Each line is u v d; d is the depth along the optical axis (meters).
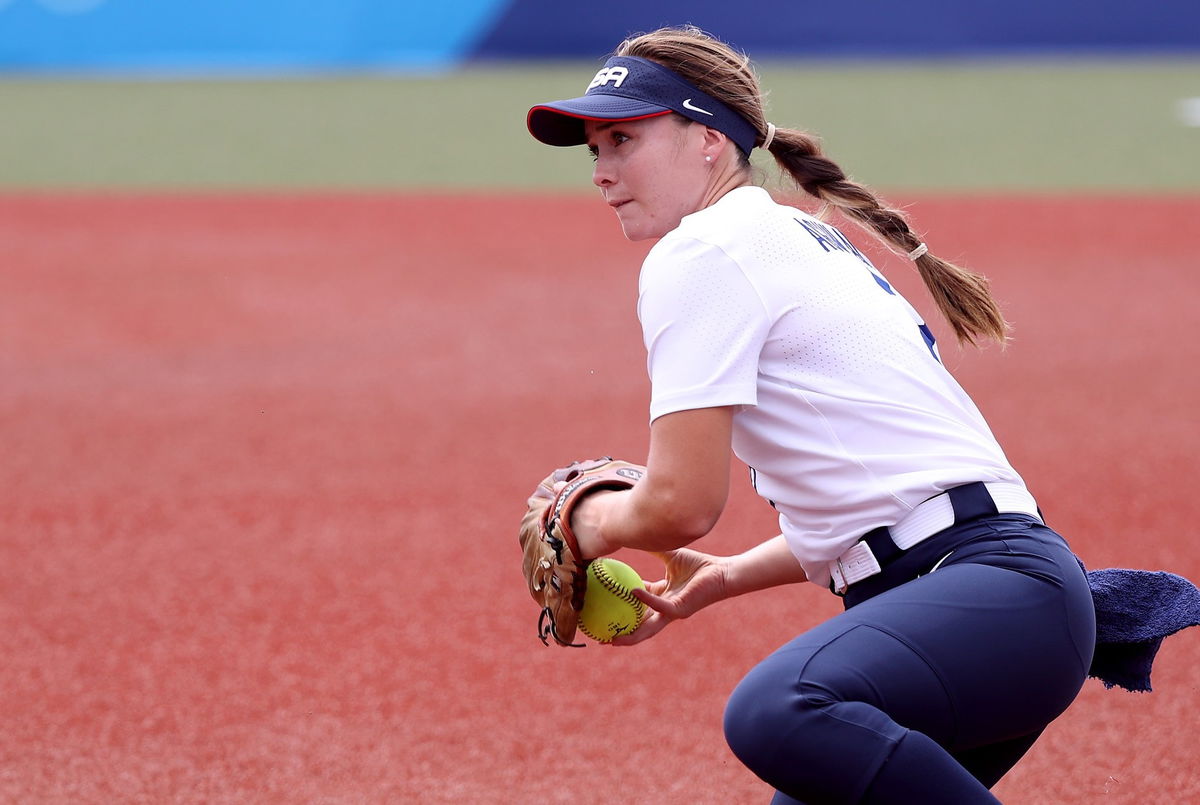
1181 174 59.66
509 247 46.06
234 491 22.17
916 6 103.00
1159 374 29.36
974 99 81.88
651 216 8.95
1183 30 103.00
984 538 8.07
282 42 103.12
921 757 7.34
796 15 102.88
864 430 8.20
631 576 9.77
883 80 90.38
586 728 13.82
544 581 9.32
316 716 14.11
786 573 9.84
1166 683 14.59
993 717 7.86
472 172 63.25
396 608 17.22
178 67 102.81
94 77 98.75
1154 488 21.66
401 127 76.06
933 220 49.47
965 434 8.41
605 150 8.94
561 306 37.19
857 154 64.69
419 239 47.50
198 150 69.19
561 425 25.92
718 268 8.14
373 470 23.27
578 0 101.25
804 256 8.36
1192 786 12.31
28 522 20.62
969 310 9.84
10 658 15.64
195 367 30.88
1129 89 85.81
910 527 8.16
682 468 8.11
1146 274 40.38
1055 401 27.33
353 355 31.88
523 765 12.99
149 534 20.12
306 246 46.28
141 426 26.17
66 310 36.91
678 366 8.09
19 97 87.25
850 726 7.41
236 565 18.80
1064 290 38.25
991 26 103.31
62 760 13.08
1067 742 13.26
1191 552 18.67
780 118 74.12
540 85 90.25
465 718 14.06
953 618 7.74
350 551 19.34
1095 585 9.08
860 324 8.30
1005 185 57.25
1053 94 84.06
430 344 32.91
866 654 7.64
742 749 7.69
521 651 15.86
